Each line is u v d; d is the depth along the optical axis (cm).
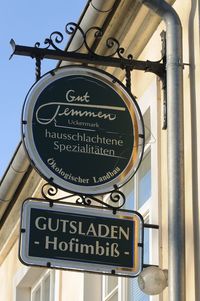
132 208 909
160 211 821
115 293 934
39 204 748
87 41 945
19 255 732
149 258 837
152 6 800
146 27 908
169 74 784
